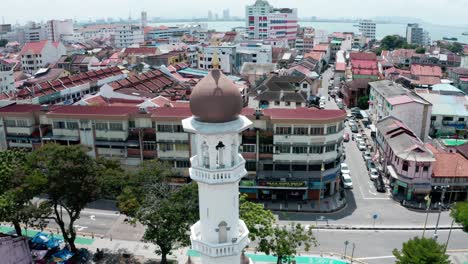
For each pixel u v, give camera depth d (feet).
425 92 423.23
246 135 251.39
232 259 100.63
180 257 202.18
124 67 587.68
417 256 158.40
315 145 248.52
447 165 259.80
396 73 565.12
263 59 629.92
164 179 192.75
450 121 374.22
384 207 254.88
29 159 193.47
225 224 99.55
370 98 444.55
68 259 192.85
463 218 194.29
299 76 486.79
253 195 260.42
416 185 255.09
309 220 238.68
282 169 258.57
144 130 266.77
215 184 94.53
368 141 369.30
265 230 172.24
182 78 521.65
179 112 259.19
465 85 523.70
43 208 186.60
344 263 198.49
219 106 89.35
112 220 240.73
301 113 256.11
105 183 194.18
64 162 184.96
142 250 210.18
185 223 168.66
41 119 282.36
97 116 262.67
